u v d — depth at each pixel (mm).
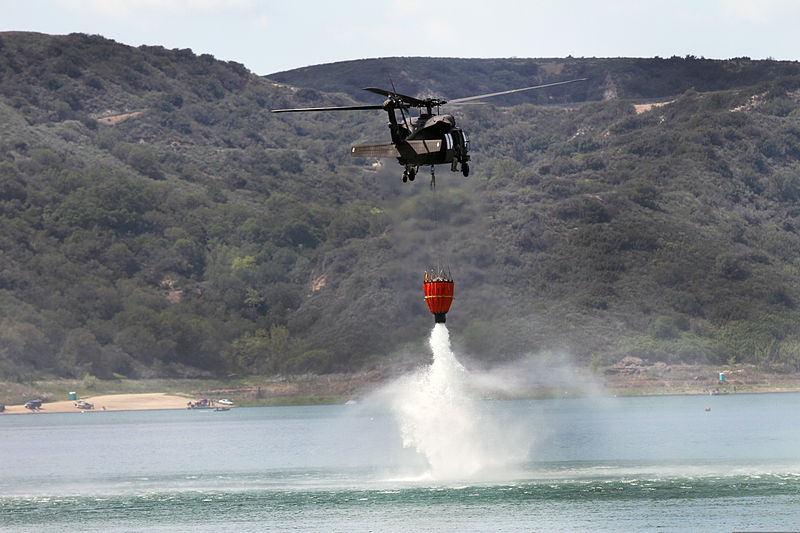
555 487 156250
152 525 135000
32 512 146750
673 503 140625
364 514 138750
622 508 138000
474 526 129625
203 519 138125
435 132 93188
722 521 128125
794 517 129375
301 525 132750
